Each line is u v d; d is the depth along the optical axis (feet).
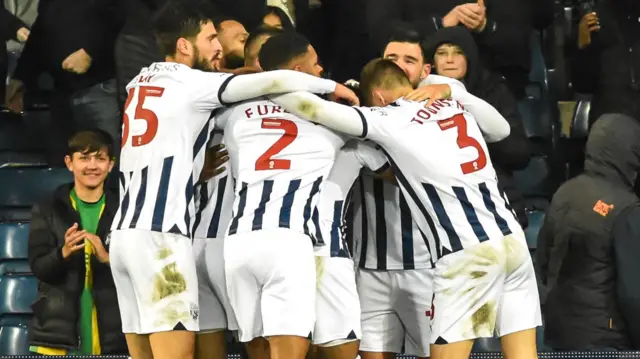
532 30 84.17
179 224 54.70
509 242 54.54
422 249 59.67
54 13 84.58
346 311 55.01
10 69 93.09
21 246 81.92
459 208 54.60
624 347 66.64
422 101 56.08
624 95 84.58
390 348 61.00
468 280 54.13
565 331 68.03
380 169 56.65
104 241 70.33
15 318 78.79
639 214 65.77
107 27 85.05
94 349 69.82
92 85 85.76
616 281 66.23
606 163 68.08
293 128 54.44
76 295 69.67
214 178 57.98
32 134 89.51
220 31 64.95
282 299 52.47
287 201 53.47
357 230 60.64
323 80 55.06
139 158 55.31
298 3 83.71
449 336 54.13
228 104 55.88
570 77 90.79
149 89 56.03
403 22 75.61
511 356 55.31
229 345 69.36
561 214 68.44
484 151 55.98
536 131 85.56
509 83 82.89
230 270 53.52
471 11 76.95
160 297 54.19
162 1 76.95
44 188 85.61
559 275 68.49
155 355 54.44
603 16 85.97
